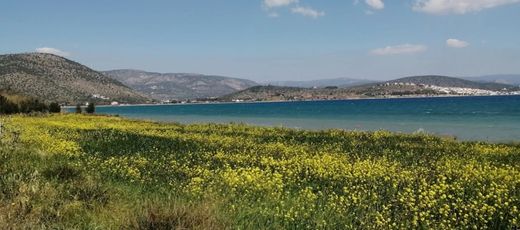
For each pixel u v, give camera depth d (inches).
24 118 1782.7
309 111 4101.9
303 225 370.6
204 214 320.5
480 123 2041.1
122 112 5324.8
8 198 378.9
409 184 490.3
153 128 1375.5
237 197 447.8
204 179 517.3
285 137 1123.3
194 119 3095.5
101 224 330.0
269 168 607.2
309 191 443.5
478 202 423.5
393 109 4001.0
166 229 306.5
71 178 476.4
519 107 3735.2
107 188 434.6
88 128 1284.4
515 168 649.0
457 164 655.8
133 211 345.4
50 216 342.6
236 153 779.4
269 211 392.8
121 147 845.8
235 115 3727.9
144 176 543.2
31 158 619.5
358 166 597.6
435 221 387.9
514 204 438.9
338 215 390.9
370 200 444.5
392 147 910.4
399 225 377.7
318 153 793.6
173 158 708.0
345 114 3262.8
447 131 1662.2
